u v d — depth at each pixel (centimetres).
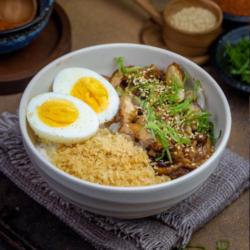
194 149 56
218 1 75
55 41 72
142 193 50
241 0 74
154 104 59
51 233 57
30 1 69
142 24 77
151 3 80
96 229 55
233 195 60
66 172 53
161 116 58
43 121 55
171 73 60
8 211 57
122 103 58
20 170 58
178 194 51
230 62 70
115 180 52
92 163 53
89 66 61
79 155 54
